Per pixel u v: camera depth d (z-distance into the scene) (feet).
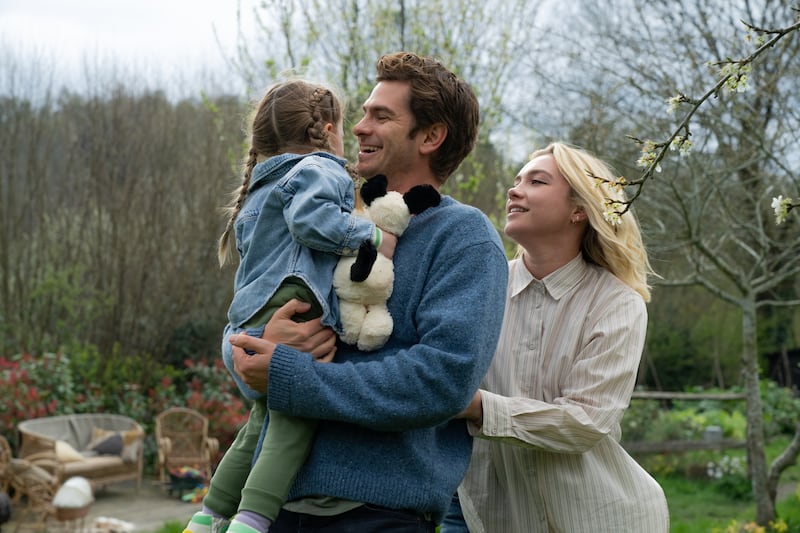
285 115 7.04
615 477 8.16
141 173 51.44
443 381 5.85
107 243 49.78
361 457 6.00
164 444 38.27
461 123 6.87
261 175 6.80
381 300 6.22
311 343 6.13
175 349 48.93
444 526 9.44
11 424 37.17
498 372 8.52
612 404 7.83
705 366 59.62
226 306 49.85
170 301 48.83
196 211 51.13
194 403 42.32
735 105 22.97
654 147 7.71
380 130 6.79
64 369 40.81
